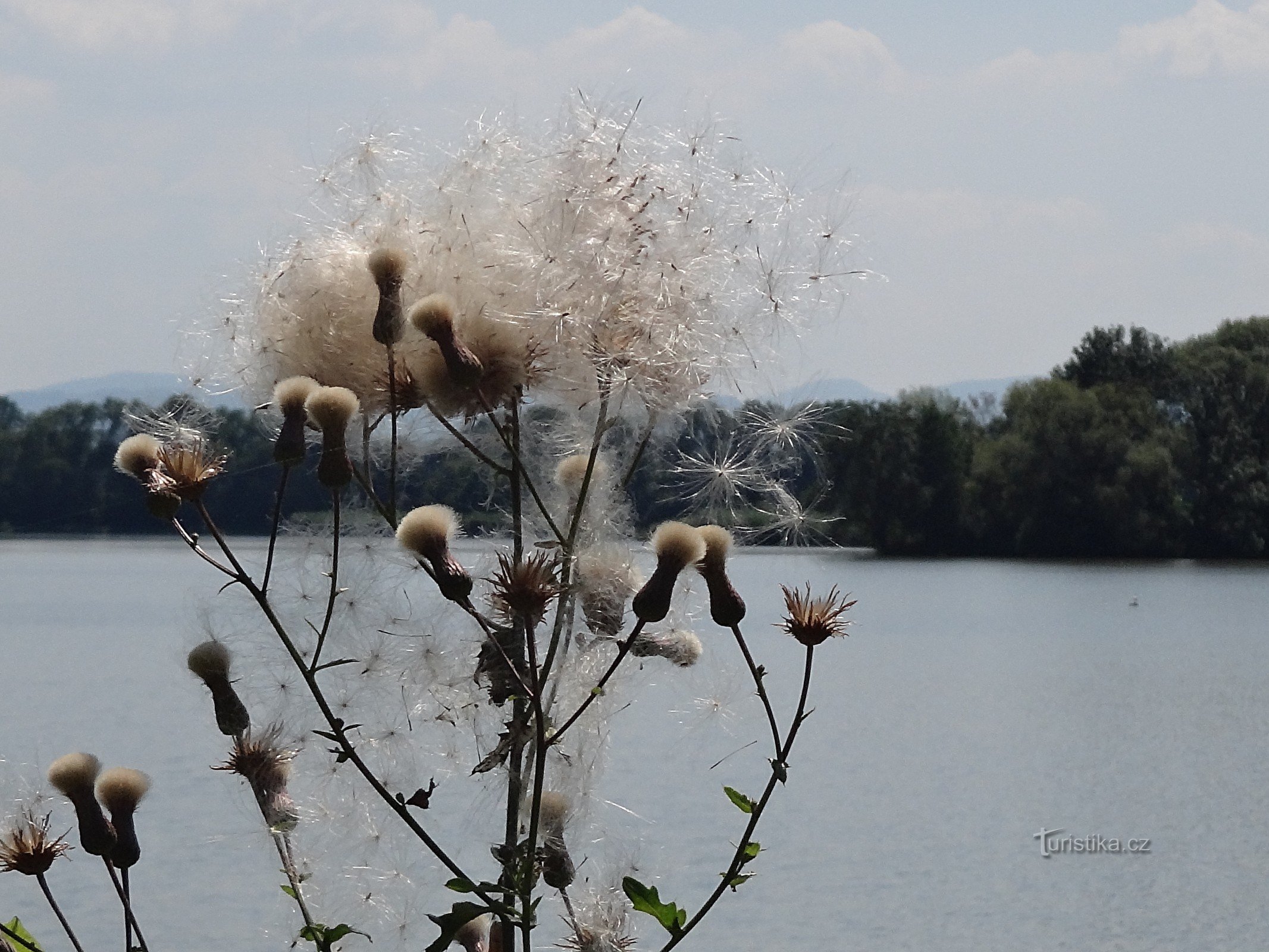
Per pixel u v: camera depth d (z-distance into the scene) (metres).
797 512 3.21
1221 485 82.25
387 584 3.27
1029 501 77.88
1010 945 13.50
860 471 51.16
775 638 41.41
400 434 3.37
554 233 3.16
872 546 63.72
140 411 3.28
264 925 8.51
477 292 3.16
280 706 3.26
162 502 2.92
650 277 3.13
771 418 3.28
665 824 13.87
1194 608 60.16
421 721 3.33
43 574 76.38
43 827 3.16
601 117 3.29
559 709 3.23
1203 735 29.11
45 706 25.97
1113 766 25.12
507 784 3.28
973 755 26.33
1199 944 13.97
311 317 3.27
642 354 3.07
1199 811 21.08
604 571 3.23
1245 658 43.28
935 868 16.83
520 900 2.97
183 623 3.31
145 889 11.67
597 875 3.37
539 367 3.18
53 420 51.44
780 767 2.92
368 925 3.35
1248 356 88.44
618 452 3.38
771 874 15.91
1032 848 18.08
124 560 92.38
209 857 12.66
